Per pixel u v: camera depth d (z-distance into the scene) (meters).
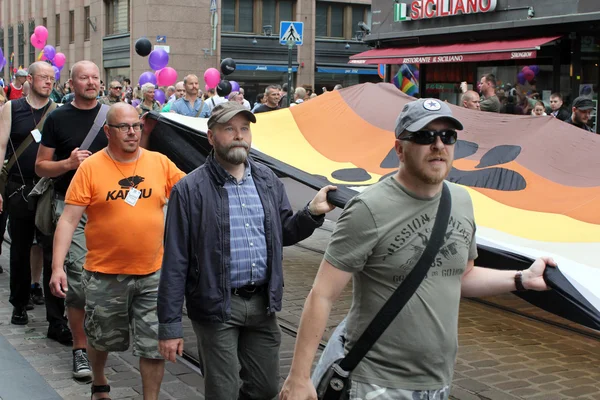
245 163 4.32
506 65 15.49
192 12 32.56
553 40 14.01
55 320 6.43
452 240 3.08
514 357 6.30
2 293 8.05
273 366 4.24
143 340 4.73
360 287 3.13
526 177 5.82
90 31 37.97
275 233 4.23
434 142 2.96
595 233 4.68
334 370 3.13
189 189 4.13
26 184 6.74
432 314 3.05
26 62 47.56
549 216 5.09
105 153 4.92
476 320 7.38
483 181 5.91
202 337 4.12
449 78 16.86
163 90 17.73
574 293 3.19
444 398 3.15
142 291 4.80
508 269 3.92
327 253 3.11
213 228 4.10
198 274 4.09
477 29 15.52
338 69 35.69
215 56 33.12
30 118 6.78
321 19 35.34
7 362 5.86
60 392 5.33
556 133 6.17
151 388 4.75
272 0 34.28
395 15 17.88
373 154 6.77
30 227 6.82
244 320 4.12
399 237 3.03
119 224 4.77
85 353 5.62
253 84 34.53
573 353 6.41
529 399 5.39
